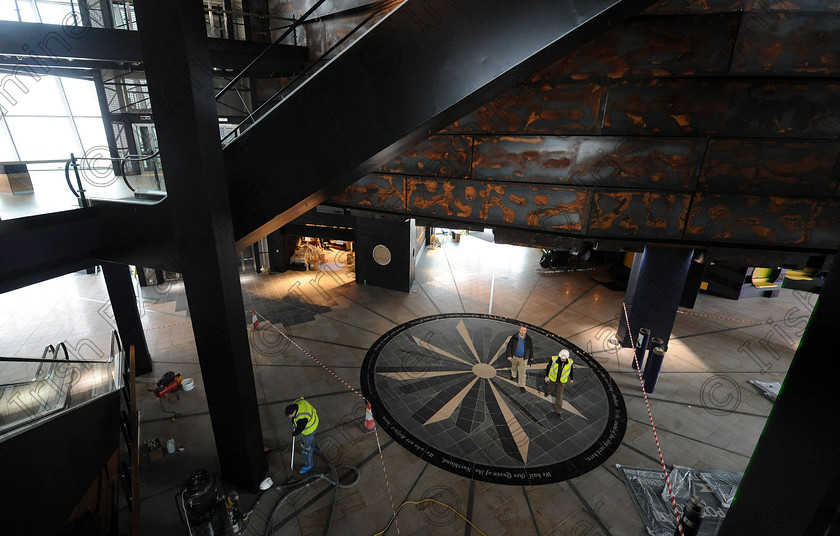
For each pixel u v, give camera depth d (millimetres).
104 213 7137
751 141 6227
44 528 4434
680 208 6777
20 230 6211
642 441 9297
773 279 17766
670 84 6266
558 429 9586
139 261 7156
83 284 18281
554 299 17297
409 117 4254
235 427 7258
